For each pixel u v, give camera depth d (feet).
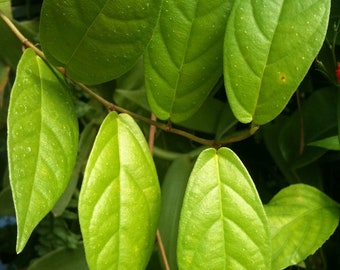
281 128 1.18
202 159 0.72
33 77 0.70
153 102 0.76
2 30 1.15
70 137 0.71
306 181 1.20
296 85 0.72
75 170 1.29
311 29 0.71
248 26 0.72
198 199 0.71
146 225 0.71
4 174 1.45
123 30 0.67
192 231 0.70
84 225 0.66
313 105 1.17
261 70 0.72
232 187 0.72
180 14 0.73
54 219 1.35
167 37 0.74
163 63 0.75
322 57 1.04
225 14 0.74
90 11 0.67
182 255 0.69
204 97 0.77
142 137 0.74
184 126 1.19
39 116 0.69
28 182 0.65
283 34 0.71
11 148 0.64
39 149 0.67
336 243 1.24
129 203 0.70
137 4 0.65
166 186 1.16
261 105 0.73
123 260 0.69
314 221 0.92
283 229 0.91
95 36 0.68
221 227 0.71
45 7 0.67
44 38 0.70
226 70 0.72
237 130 1.30
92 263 0.66
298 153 1.16
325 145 1.00
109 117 0.72
